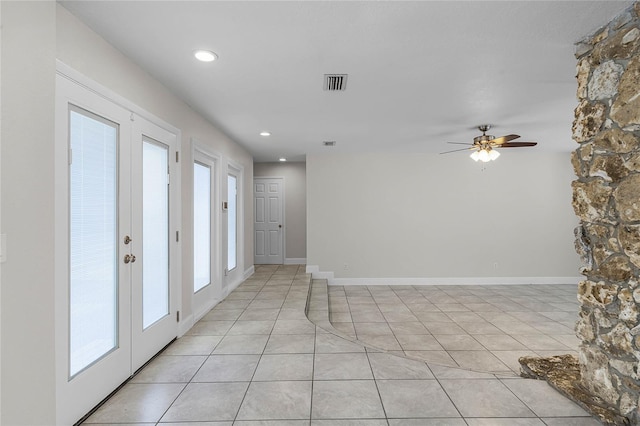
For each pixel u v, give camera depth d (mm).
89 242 1945
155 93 2662
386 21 1880
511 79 2695
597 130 1898
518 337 3664
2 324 1258
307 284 5285
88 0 1661
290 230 7348
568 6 1734
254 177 7305
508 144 3994
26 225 1358
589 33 1981
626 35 1718
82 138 1886
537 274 6152
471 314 4465
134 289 2354
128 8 1734
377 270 6148
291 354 2689
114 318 2172
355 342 2949
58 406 1681
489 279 6129
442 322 4156
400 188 6129
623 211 1723
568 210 6145
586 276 2010
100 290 2039
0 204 1246
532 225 6137
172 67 2451
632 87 1668
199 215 3773
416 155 6109
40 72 1426
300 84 2777
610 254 1814
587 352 1989
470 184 6125
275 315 3719
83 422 1822
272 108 3406
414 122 3953
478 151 4082
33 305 1392
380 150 5816
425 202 6133
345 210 6137
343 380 2266
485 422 1806
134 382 2254
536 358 2537
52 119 1493
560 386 2092
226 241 4625
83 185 1896
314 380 2266
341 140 4969
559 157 6133
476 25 1921
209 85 2797
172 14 1795
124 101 2229
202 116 3674
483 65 2438
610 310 1817
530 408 1927
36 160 1407
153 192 2668
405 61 2371
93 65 1945
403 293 5562
